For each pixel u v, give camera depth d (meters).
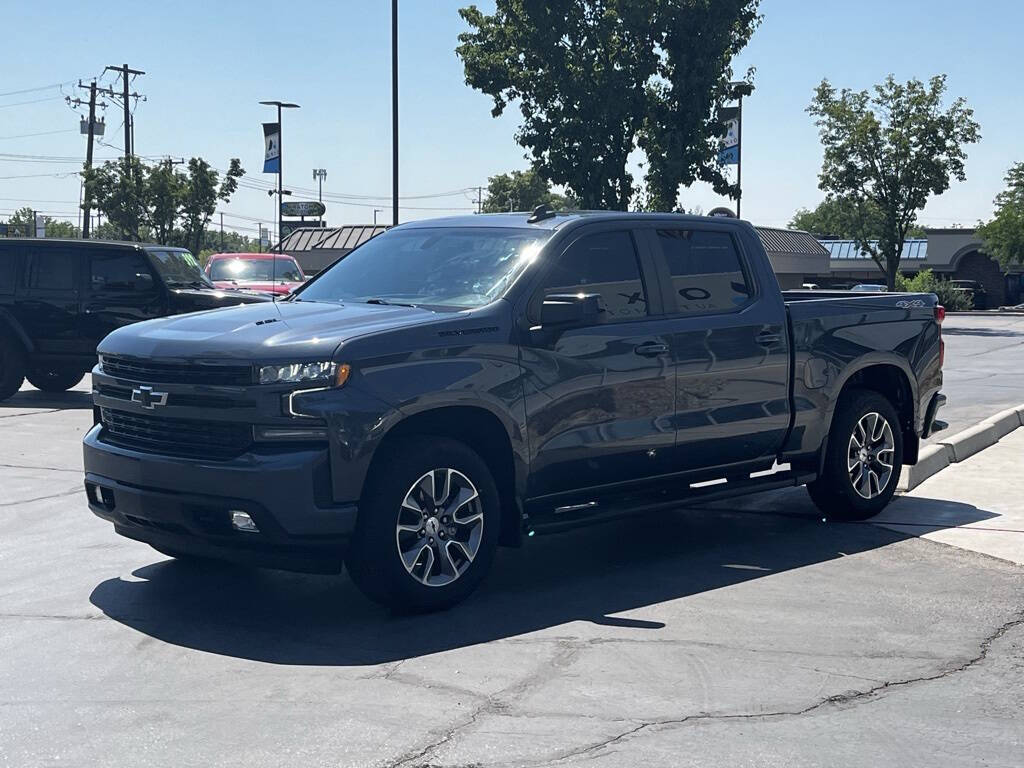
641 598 6.36
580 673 5.12
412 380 5.84
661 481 7.12
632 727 4.51
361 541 5.73
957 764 4.21
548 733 4.44
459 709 4.69
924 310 8.76
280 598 6.33
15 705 4.74
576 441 6.56
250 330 5.96
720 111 36.59
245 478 5.54
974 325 41.72
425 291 6.66
